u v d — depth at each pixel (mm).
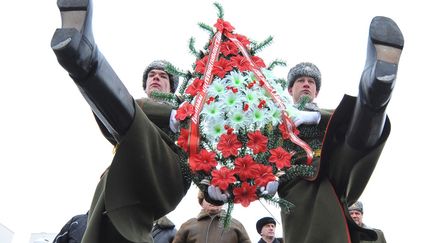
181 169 3932
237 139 3896
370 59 3504
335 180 3900
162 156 3760
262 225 6000
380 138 3730
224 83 3982
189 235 5688
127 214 3600
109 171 3555
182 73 4234
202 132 3902
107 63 3426
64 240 4816
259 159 3879
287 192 4008
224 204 3936
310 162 3875
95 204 3896
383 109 3537
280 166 3811
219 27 4297
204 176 3898
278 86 4113
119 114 3510
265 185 3807
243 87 3957
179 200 3926
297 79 4602
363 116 3582
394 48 3443
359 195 3963
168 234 5754
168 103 4184
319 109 4211
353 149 3748
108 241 3686
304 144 3910
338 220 3723
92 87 3369
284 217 3934
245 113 3895
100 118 3639
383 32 3463
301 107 4219
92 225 3613
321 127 4094
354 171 3826
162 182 3758
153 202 3723
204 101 3947
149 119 4023
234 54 4191
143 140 3592
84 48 3223
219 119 3887
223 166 3844
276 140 3971
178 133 4082
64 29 3168
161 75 4781
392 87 3404
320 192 3844
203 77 4059
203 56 4293
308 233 3738
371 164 3789
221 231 5625
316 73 4598
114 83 3445
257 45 4316
